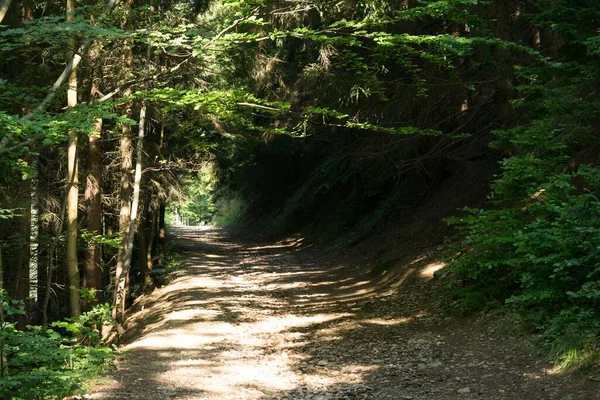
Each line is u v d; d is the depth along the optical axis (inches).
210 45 378.0
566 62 396.2
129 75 563.5
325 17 578.6
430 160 693.3
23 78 467.5
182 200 840.3
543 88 373.7
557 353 310.2
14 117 279.4
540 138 368.8
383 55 409.4
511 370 319.0
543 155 400.8
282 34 372.2
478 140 685.9
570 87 357.1
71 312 471.2
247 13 370.6
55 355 283.6
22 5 519.5
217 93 368.2
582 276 328.2
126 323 665.0
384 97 459.8
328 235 1112.8
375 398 307.9
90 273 598.5
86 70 526.3
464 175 800.3
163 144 802.2
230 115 392.2
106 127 735.1
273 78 778.2
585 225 304.0
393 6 536.4
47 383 278.8
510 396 284.5
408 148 639.8
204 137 691.4
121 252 622.5
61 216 433.7
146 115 661.3
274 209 1659.7
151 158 754.8
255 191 1761.8
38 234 557.6
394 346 410.9
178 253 1153.4
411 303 530.3
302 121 633.0
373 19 380.5
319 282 761.6
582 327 316.8
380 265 709.9
